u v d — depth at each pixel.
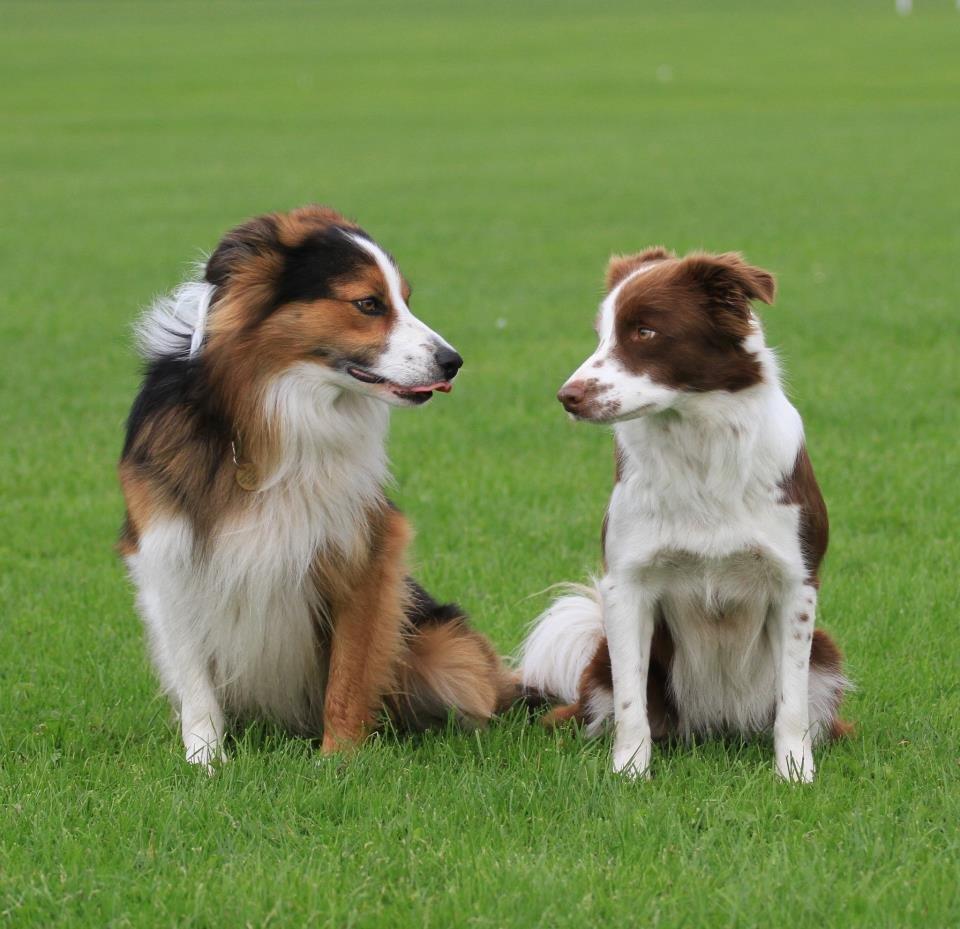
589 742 10.73
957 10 135.75
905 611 13.20
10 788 9.72
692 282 9.59
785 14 135.25
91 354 25.84
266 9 152.38
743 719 10.86
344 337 10.18
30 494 17.98
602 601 10.40
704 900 7.93
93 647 12.88
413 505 17.02
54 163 54.34
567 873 8.29
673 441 9.69
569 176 49.59
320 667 11.22
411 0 163.88
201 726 10.66
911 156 52.38
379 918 7.88
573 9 146.75
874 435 19.50
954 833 8.73
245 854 8.61
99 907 8.08
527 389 22.75
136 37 118.50
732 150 55.50
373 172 51.19
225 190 46.84
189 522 10.28
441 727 11.67
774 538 9.78
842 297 29.16
